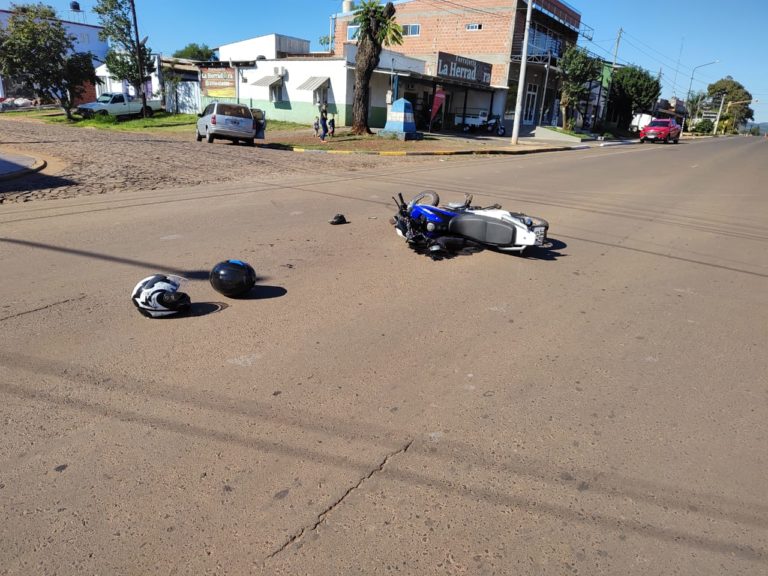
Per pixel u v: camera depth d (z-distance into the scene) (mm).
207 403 3205
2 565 2098
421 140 25719
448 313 4723
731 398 3518
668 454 2922
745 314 5039
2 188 9484
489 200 10617
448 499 2533
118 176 11375
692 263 6734
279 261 5973
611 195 12023
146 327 4191
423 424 3096
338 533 2314
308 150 19766
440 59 32250
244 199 9461
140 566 2119
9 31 29812
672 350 4199
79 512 2375
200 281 5238
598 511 2500
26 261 5602
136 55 33844
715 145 42250
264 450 2818
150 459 2719
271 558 2176
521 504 2521
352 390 3412
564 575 2152
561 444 2969
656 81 48625
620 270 6305
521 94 28000
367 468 2723
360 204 9383
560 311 4906
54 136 19797
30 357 3652
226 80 33719
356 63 24609
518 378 3652
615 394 3504
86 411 3086
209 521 2352
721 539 2365
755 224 9383
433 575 2129
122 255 5918
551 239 7656
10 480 2545
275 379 3500
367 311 4688
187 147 17844
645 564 2223
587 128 45281
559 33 43156
